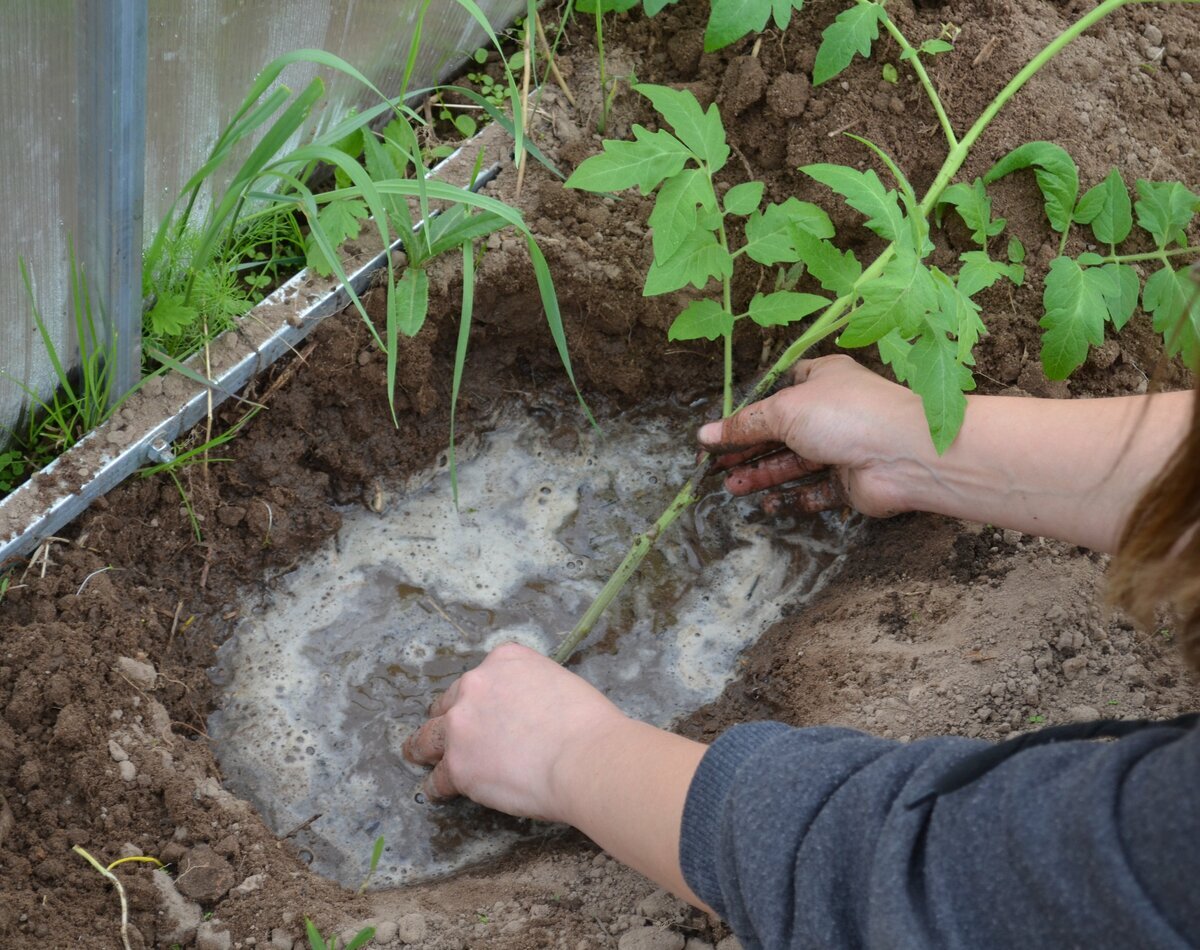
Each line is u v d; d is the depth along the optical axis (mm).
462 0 1621
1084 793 746
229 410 1805
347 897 1533
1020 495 1513
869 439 1628
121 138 1391
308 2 1695
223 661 1805
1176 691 1589
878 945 809
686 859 1076
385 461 1981
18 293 1526
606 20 2086
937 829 821
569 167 1974
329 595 1891
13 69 1286
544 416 2109
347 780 1727
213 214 1817
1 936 1341
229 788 1691
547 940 1416
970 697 1600
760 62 1969
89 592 1642
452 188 1640
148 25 1442
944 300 1526
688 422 2113
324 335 1845
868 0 1814
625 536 2012
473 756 1488
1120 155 1971
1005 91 1771
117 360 1665
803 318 2016
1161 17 2102
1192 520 730
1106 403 1479
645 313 1984
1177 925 674
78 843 1457
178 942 1409
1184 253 1878
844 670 1716
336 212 1793
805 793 940
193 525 1780
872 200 1553
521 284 1936
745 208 1717
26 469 1712
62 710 1521
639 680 1865
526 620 1910
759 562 1984
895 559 1877
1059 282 1774
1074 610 1670
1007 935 760
